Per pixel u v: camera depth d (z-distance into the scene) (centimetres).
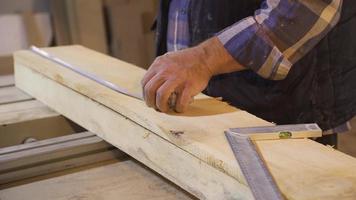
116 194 78
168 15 122
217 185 66
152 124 78
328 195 56
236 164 63
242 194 62
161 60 85
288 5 80
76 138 95
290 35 81
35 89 122
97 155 91
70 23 236
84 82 101
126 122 86
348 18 107
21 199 77
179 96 81
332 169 62
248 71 107
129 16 256
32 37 237
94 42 242
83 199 76
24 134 108
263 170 62
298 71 105
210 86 110
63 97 108
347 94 112
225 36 84
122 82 100
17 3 233
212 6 106
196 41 111
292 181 59
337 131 114
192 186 72
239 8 104
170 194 77
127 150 87
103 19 244
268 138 72
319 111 111
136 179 83
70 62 118
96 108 94
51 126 111
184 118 81
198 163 70
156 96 81
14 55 133
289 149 68
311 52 105
